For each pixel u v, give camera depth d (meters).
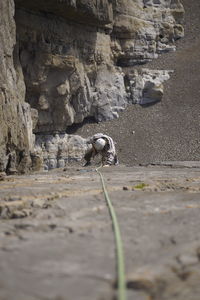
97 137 31.06
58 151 98.94
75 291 5.49
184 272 6.27
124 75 123.44
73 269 6.30
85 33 103.00
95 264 6.52
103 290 5.53
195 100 122.06
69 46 96.25
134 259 6.86
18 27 84.38
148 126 114.81
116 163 32.22
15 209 11.57
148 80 122.81
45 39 90.94
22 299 5.22
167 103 121.69
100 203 12.31
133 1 127.62
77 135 103.38
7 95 33.97
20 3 83.75
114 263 6.57
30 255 7.00
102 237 8.21
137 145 109.06
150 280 5.91
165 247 7.55
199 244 7.63
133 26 127.06
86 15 96.81
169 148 108.19
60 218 10.20
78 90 103.62
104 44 111.94
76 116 105.88
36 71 89.75
